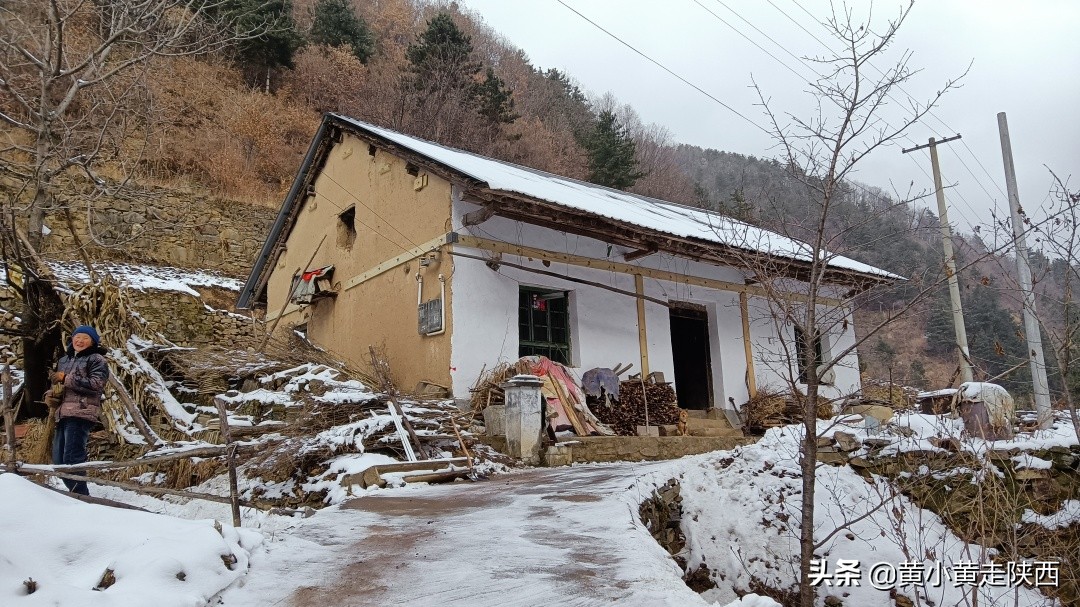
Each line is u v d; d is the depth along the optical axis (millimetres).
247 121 27172
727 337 14961
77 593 2953
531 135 38969
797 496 7520
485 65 44938
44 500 3678
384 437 8531
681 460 8438
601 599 3359
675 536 6973
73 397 6293
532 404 10016
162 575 3164
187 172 23766
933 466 7469
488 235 12211
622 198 17688
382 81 34375
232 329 17641
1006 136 16109
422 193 12852
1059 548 6746
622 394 12664
